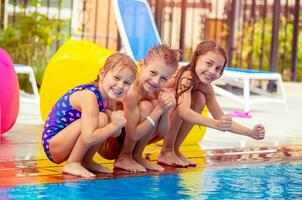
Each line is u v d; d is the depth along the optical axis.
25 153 5.30
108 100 4.61
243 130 5.02
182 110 5.01
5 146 5.60
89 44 6.57
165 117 4.82
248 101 9.16
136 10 7.32
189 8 15.86
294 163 5.51
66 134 4.49
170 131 5.11
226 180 4.61
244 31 14.02
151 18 7.57
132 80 4.45
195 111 5.20
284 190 4.34
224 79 10.43
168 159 5.16
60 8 11.23
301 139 7.16
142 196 3.96
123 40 6.97
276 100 9.70
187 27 15.77
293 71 13.60
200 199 3.96
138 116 4.70
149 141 5.09
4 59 5.99
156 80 4.62
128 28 7.12
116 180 4.41
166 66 4.61
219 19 14.33
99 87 4.50
